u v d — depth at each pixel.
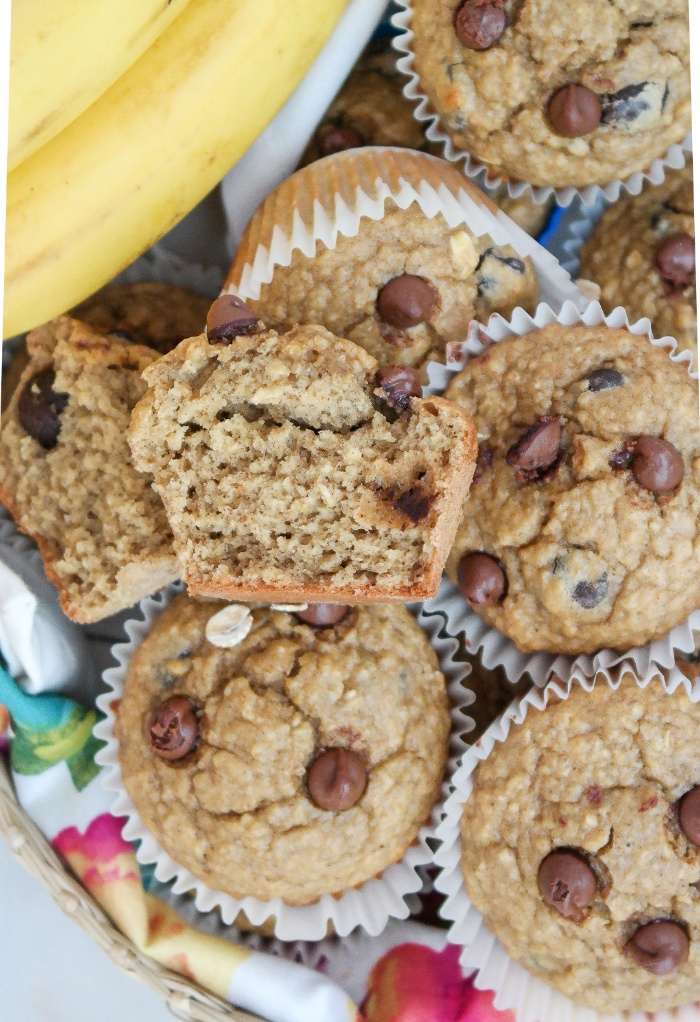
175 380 0.35
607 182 0.39
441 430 0.35
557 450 0.36
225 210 0.40
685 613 0.37
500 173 0.39
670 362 0.37
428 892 0.40
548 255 0.39
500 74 0.37
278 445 0.35
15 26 0.33
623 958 0.36
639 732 0.36
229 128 0.37
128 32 0.34
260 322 0.35
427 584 0.35
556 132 0.37
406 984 0.39
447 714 0.38
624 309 0.38
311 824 0.36
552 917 0.36
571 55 0.36
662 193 0.40
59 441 0.38
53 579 0.38
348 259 0.37
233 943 0.39
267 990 0.38
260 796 0.36
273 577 0.36
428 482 0.35
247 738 0.36
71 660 0.40
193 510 0.36
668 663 0.37
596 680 0.37
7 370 0.40
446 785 0.38
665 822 0.36
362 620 0.38
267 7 0.36
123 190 0.36
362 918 0.38
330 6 0.37
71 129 0.36
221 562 0.36
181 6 0.35
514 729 0.37
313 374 0.35
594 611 0.36
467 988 0.39
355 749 0.37
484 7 0.36
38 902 0.41
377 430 0.35
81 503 0.38
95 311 0.40
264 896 0.37
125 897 0.39
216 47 0.36
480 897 0.37
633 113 0.37
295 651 0.37
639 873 0.35
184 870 0.38
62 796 0.39
